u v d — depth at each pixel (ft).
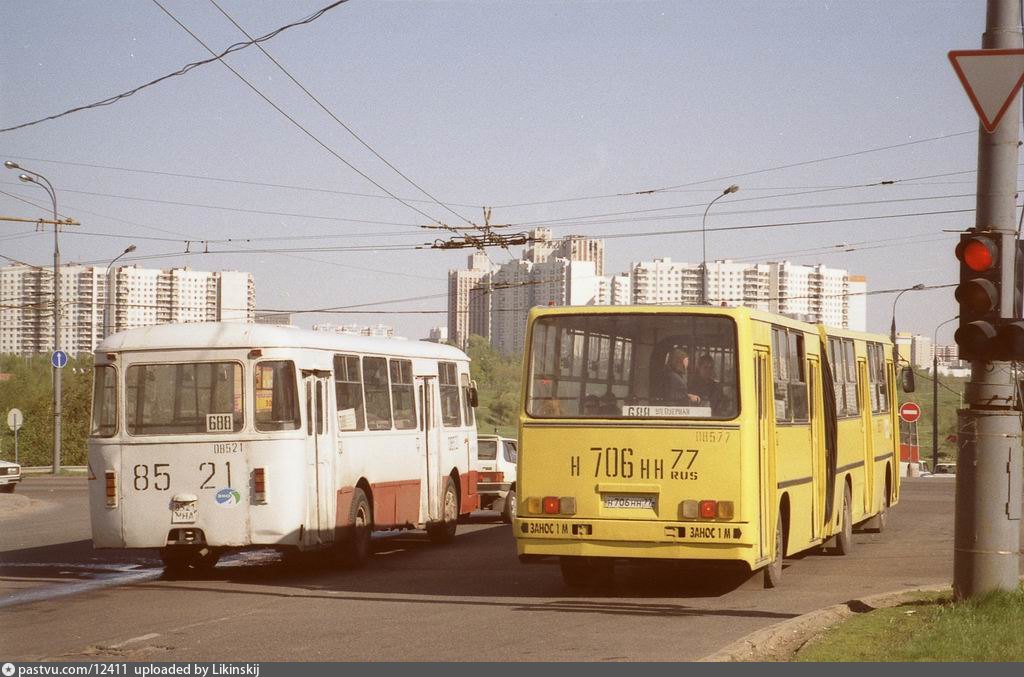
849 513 76.89
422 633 44.32
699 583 61.41
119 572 68.28
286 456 63.72
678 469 53.78
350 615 49.47
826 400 72.18
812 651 38.63
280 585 61.46
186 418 64.18
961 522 46.62
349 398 71.41
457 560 75.25
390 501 76.64
